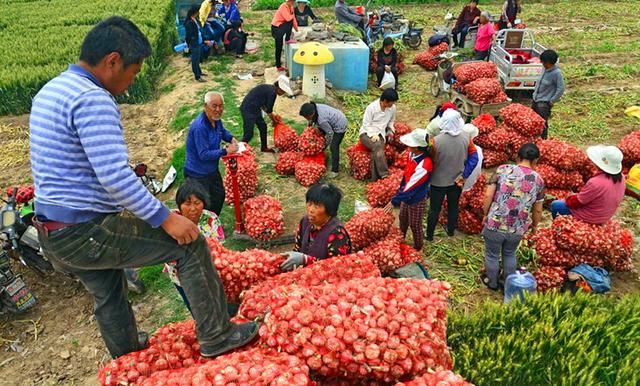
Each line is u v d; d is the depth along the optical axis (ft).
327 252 14.49
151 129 37.88
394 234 21.39
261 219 22.35
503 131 29.94
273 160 30.30
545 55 30.09
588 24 61.77
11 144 35.70
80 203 8.71
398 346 9.59
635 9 68.18
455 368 13.35
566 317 15.21
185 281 9.83
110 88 9.23
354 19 50.11
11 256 21.70
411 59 50.62
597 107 37.68
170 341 11.06
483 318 15.20
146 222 9.02
